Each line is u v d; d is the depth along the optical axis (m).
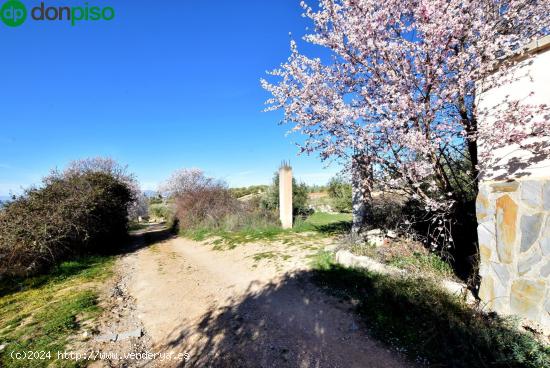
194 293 5.16
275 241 8.85
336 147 4.67
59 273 7.14
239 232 11.49
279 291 4.77
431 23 3.33
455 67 3.59
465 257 4.32
